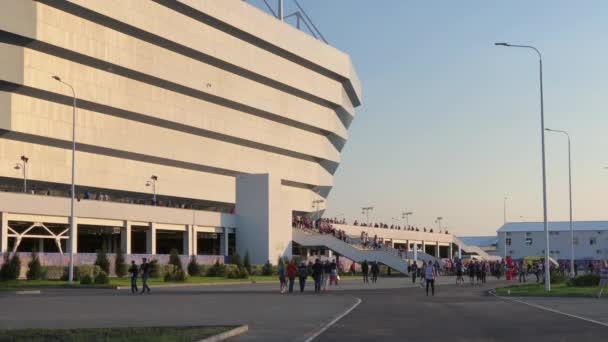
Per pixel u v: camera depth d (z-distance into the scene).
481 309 26.98
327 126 116.62
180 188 90.50
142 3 81.50
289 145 108.88
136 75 82.56
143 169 85.50
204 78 91.38
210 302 31.12
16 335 16.27
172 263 63.59
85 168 78.00
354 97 128.12
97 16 76.62
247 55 97.69
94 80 77.69
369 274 81.12
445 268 84.38
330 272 48.00
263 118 103.56
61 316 23.05
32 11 69.62
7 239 58.22
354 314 24.45
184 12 87.69
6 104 68.94
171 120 87.44
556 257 139.62
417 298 35.09
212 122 93.81
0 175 69.06
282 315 23.88
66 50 73.62
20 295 37.25
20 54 69.44
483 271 56.44
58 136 74.19
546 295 36.59
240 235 77.25
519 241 141.62
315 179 117.25
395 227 112.75
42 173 73.31
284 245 79.00
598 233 137.50
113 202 64.00
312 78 111.12
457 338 16.91
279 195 78.62
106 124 79.94
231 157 98.31
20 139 71.50
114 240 73.62
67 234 61.66
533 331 18.48
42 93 72.38
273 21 101.75
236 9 94.62
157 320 21.58
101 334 16.50
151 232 68.12
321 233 86.06
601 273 35.12
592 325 20.09
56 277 53.28
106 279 49.19
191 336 15.92
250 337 17.14
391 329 19.14
